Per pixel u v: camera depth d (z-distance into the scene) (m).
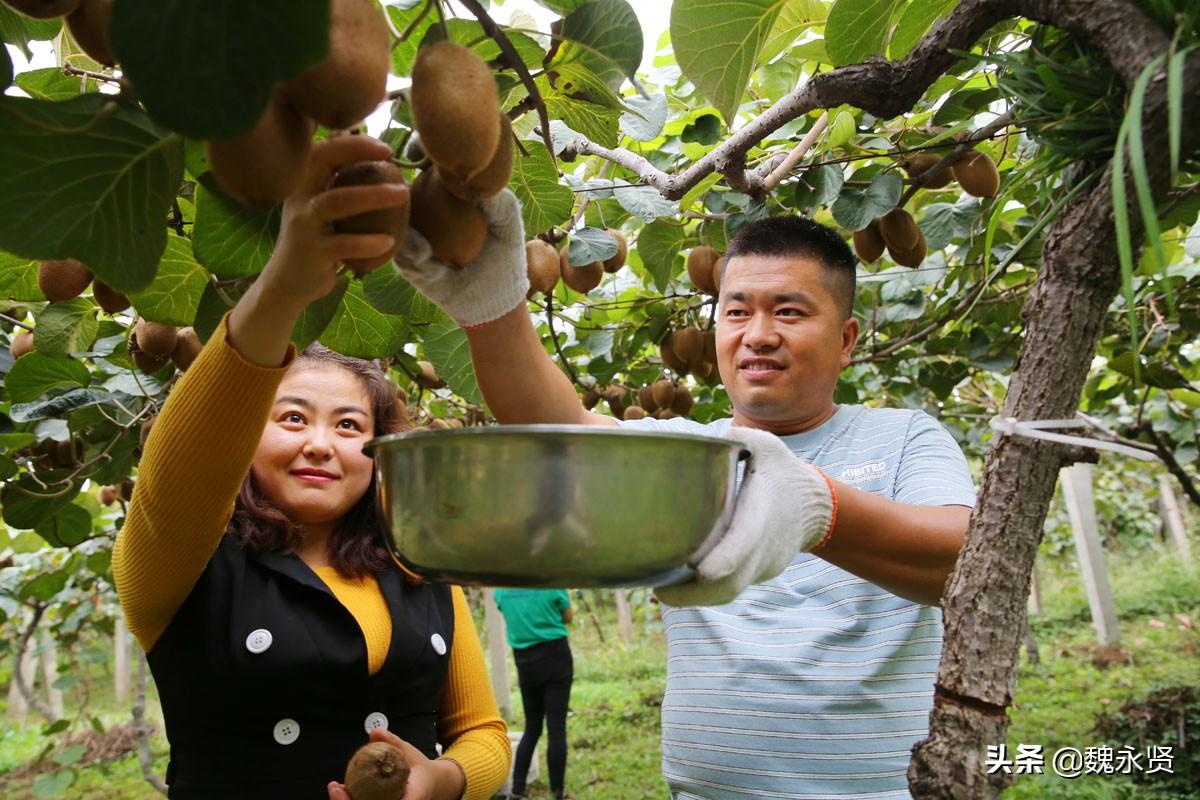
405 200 0.76
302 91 0.68
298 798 1.49
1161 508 13.80
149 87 0.62
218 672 1.49
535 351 1.21
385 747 1.39
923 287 3.59
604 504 0.77
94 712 9.95
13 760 7.64
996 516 0.88
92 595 5.81
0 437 2.13
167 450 1.10
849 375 4.26
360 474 1.68
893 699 1.57
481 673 1.90
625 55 1.12
